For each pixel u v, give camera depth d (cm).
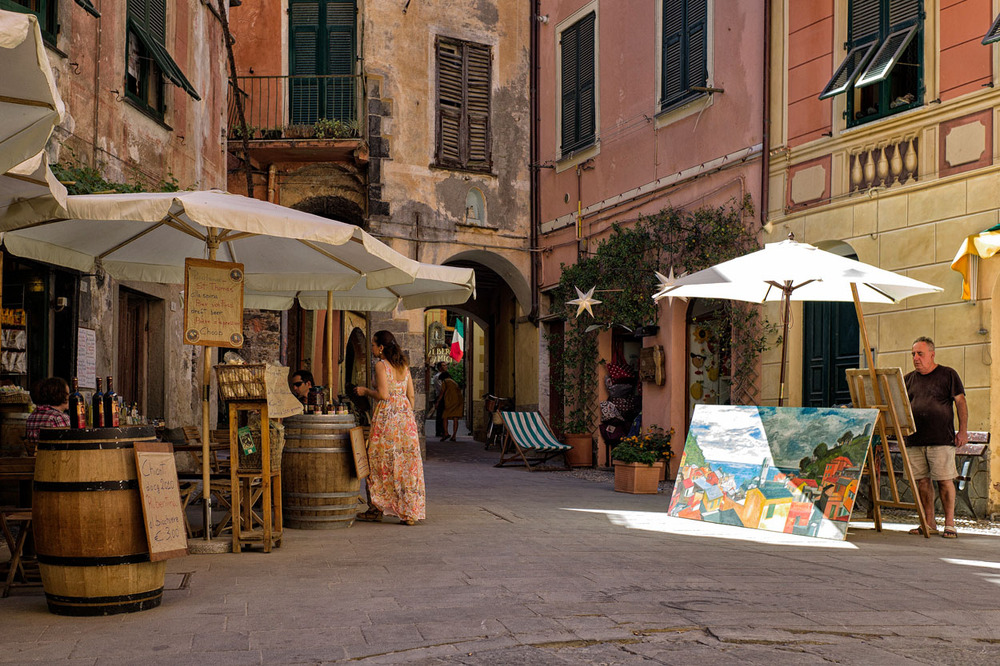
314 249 933
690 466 996
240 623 478
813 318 1259
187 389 1499
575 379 1841
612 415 1709
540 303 2005
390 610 506
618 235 1669
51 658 412
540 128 2023
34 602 542
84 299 1128
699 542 800
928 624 487
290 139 1897
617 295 1638
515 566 654
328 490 865
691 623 475
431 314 3847
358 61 1970
